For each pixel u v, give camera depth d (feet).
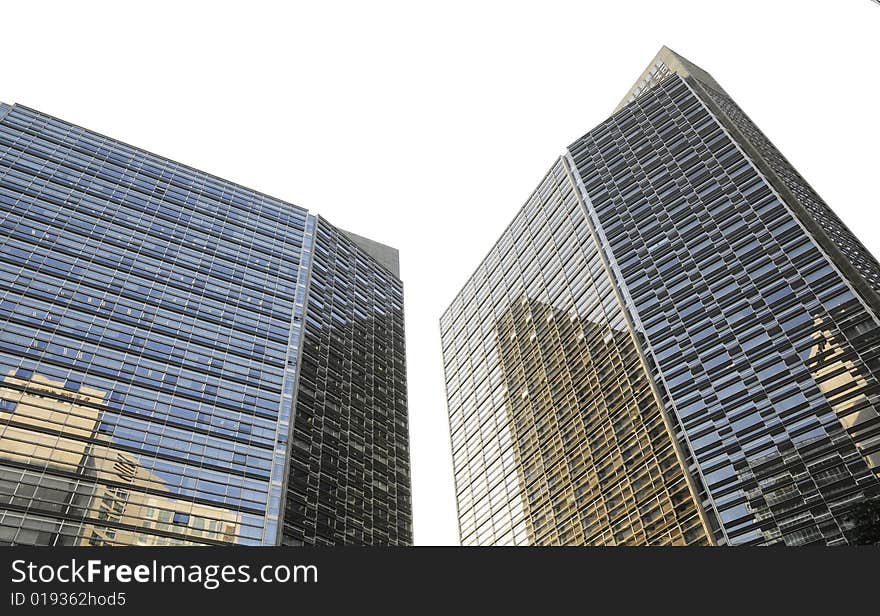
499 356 461.37
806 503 229.25
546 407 382.63
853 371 248.32
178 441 240.12
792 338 271.90
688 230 349.61
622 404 318.45
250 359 291.79
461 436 472.85
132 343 261.24
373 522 294.66
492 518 394.73
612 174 422.82
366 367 366.84
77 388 232.73
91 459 216.54
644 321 326.24
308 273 362.94
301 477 268.41
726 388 274.98
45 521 195.93
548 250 449.06
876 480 221.05
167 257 309.42
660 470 280.10
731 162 367.25
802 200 392.06
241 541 226.38
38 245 272.92
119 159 343.67
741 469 250.37
